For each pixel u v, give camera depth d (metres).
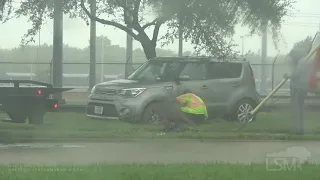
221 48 45.44
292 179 18.92
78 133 33.44
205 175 19.33
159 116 37.94
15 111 38.06
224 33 47.28
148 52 52.19
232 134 34.41
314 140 33.66
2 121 39.34
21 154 26.45
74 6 51.31
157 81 39.75
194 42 46.91
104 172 19.73
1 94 37.88
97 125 39.09
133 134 33.56
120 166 21.42
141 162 23.80
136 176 18.84
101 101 39.59
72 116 47.09
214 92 41.59
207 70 42.00
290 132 36.34
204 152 27.83
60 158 25.17
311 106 51.66
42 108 38.41
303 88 35.44
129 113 37.88
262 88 68.38
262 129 37.75
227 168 21.02
